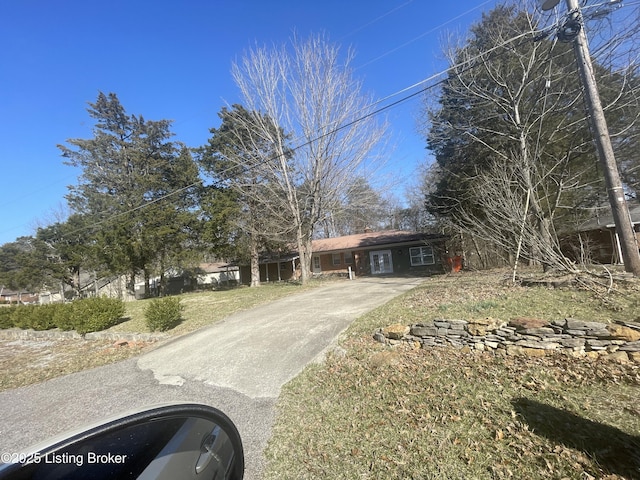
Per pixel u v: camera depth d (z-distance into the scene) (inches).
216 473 86.1
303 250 832.9
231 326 371.6
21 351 422.6
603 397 139.3
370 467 118.3
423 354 213.5
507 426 128.2
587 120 480.1
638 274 254.2
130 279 1116.5
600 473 98.3
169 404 84.9
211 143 1066.1
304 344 270.2
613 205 267.3
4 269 1434.5
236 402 189.9
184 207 1136.8
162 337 382.0
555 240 346.0
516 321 201.0
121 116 1232.8
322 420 156.5
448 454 118.3
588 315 211.9
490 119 593.9
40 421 196.9
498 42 519.8
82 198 1191.6
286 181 810.2
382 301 403.2
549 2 278.4
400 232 1139.3
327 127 765.3
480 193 422.3
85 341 435.5
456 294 339.0
